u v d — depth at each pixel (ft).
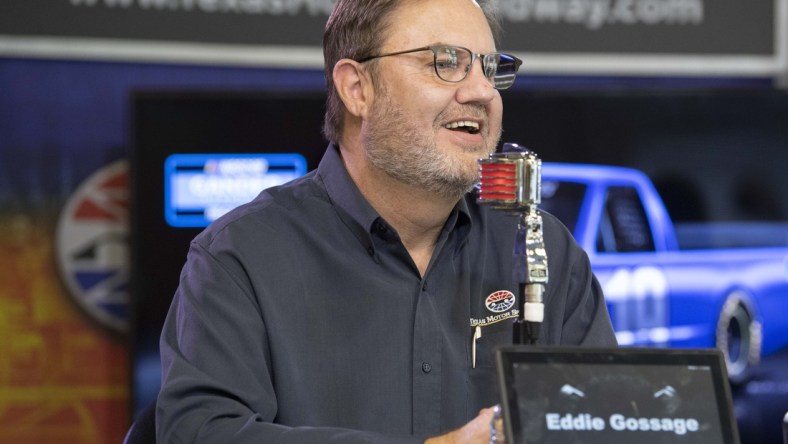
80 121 26.96
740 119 26.32
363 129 12.88
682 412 8.77
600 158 26.12
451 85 12.30
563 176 25.98
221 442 10.85
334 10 13.55
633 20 27.50
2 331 26.91
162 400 11.55
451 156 12.25
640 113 26.20
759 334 26.43
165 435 11.41
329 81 13.62
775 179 26.35
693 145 26.25
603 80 27.91
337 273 12.75
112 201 27.20
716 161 26.30
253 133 25.99
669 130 26.22
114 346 27.25
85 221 27.12
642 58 27.53
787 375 26.50
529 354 8.73
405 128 12.34
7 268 26.86
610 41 27.45
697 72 27.78
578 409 8.62
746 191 26.32
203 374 11.57
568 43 27.32
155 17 26.27
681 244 26.18
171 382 11.59
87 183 27.07
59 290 27.04
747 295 26.40
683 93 26.23
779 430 26.53
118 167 27.17
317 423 12.20
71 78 26.91
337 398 12.30
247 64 26.76
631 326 25.96
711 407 8.82
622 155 26.18
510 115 26.04
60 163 26.96
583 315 13.56
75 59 26.73
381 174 12.68
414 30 12.51
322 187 13.33
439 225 13.10
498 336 13.01
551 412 8.57
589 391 8.70
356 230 12.90
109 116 27.02
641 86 27.73
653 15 27.55
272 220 12.98
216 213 25.99
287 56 26.61
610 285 25.89
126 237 27.17
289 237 12.89
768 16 27.89
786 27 27.91
